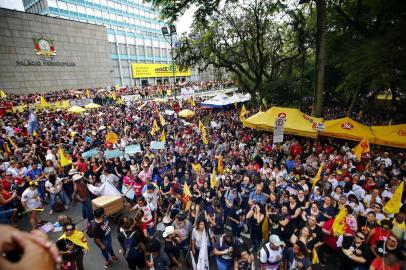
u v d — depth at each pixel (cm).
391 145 1189
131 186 911
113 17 6412
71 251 545
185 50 2402
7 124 1848
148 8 7488
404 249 528
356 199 711
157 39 7238
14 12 3641
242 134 1705
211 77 9125
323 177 902
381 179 911
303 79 2497
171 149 1370
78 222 873
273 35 2503
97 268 669
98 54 4966
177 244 607
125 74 6256
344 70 1717
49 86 4103
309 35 2289
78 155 1164
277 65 2538
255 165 1046
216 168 1115
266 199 761
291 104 2430
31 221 790
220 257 549
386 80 1338
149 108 2908
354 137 1275
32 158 1076
